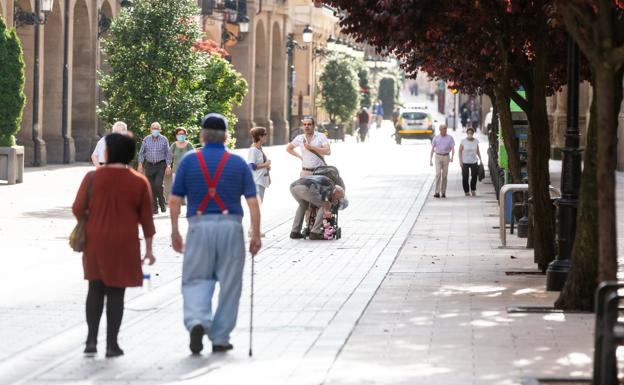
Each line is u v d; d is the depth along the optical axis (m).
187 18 59.34
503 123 37.94
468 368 19.38
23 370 19.91
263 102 132.62
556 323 24.00
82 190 20.84
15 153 65.00
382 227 47.22
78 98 89.50
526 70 34.50
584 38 18.53
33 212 49.81
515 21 31.73
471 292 28.95
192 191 21.23
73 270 32.72
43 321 24.62
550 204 32.97
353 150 122.81
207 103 63.25
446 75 41.91
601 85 18.41
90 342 20.97
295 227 42.66
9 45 65.88
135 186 20.84
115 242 20.66
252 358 20.61
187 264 21.20
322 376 18.89
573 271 25.78
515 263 35.34
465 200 62.41
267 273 32.91
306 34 129.62
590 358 20.17
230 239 21.16
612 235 18.28
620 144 82.00
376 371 19.22
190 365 20.05
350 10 30.08
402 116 141.00
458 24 32.47
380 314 25.45
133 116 59.03
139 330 23.58
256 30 130.75
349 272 33.09
